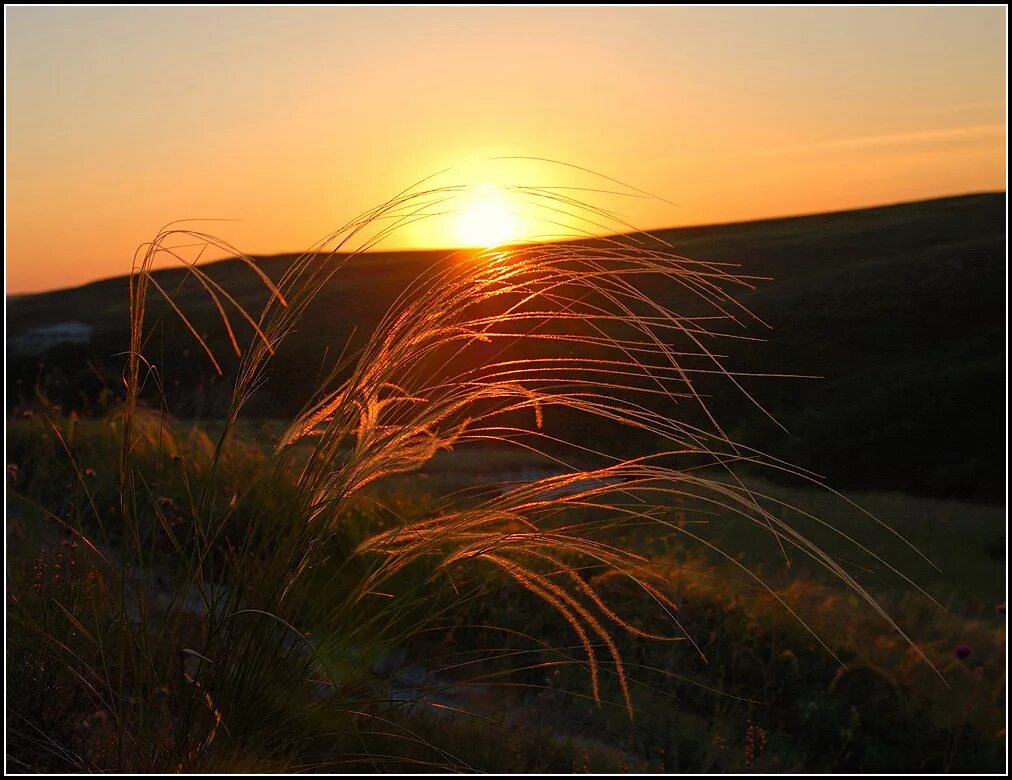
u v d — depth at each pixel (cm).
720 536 768
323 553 222
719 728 446
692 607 532
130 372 209
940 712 527
